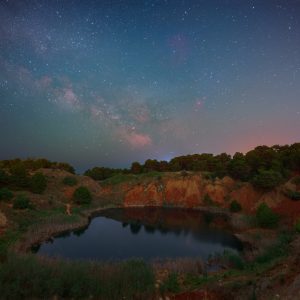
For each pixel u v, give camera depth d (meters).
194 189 64.06
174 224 44.50
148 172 79.94
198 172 71.94
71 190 60.66
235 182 62.62
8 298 13.83
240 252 28.83
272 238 31.20
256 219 39.72
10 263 16.61
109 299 14.79
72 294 14.69
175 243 33.81
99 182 73.88
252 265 21.89
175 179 68.19
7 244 27.53
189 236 37.06
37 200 48.19
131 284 16.14
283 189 49.84
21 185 52.19
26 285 14.88
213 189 62.16
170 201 63.56
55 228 37.59
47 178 63.78
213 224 44.19
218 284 16.78
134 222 45.94
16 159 80.38
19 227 34.09
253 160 62.12
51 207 47.72
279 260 20.23
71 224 40.78
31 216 39.16
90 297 14.59
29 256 19.58
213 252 29.94
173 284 17.02
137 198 64.56
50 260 20.77
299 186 50.78
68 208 50.28
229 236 36.69
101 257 28.27
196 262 22.70
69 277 15.71
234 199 56.19
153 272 19.30
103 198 62.84
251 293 14.11
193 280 19.05
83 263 19.72
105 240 35.03
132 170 88.25
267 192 51.19
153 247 32.12
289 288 13.60
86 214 50.28
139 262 21.05
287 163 58.50
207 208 58.06
